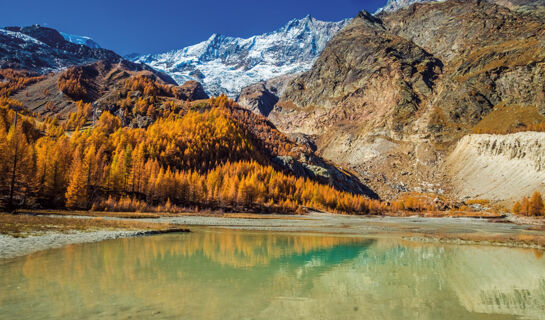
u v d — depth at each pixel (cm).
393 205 18212
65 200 9269
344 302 2006
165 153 15562
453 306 1984
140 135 16700
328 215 14300
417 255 4112
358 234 6906
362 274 2886
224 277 2552
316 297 2092
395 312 1834
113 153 14000
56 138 15775
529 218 13550
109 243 4012
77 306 1681
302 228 8025
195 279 2431
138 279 2338
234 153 19150
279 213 13612
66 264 2697
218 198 12938
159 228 5859
